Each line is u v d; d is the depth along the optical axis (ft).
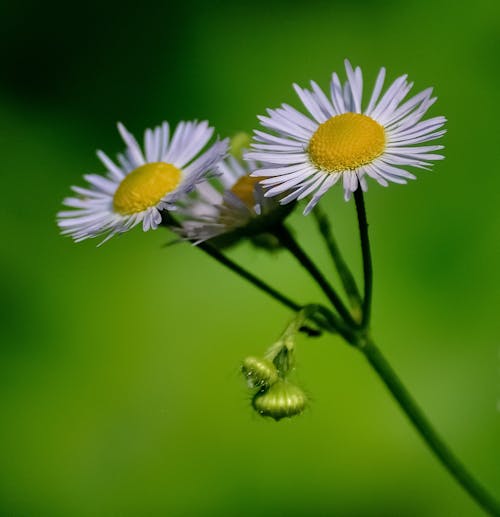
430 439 0.76
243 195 0.76
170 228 0.75
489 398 0.91
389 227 0.93
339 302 0.75
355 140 0.72
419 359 0.92
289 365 0.73
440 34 0.96
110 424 0.92
